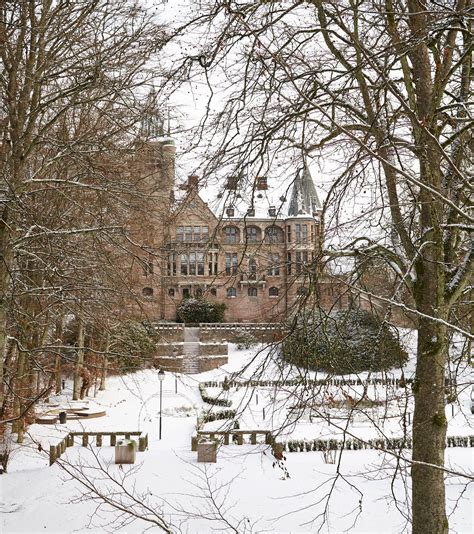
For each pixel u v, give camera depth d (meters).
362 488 15.31
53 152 13.23
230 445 20.70
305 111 6.98
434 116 6.97
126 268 14.04
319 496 14.68
